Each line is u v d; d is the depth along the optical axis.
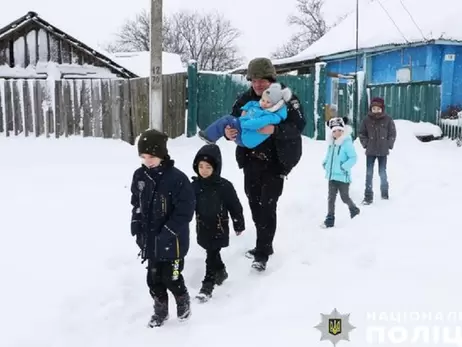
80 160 10.01
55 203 6.92
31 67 15.22
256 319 3.96
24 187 7.79
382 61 20.69
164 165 3.98
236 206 4.79
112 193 7.52
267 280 4.78
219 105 13.47
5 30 14.78
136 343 3.73
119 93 11.66
